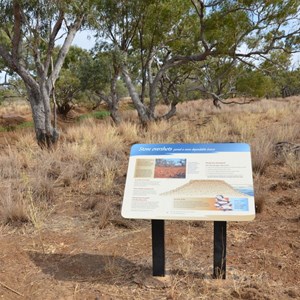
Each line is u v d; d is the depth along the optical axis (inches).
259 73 620.7
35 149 343.9
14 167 252.8
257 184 199.2
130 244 142.7
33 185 204.4
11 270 125.9
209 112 727.7
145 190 113.4
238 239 142.5
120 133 415.2
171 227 155.9
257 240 140.4
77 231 155.7
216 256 114.8
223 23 470.6
